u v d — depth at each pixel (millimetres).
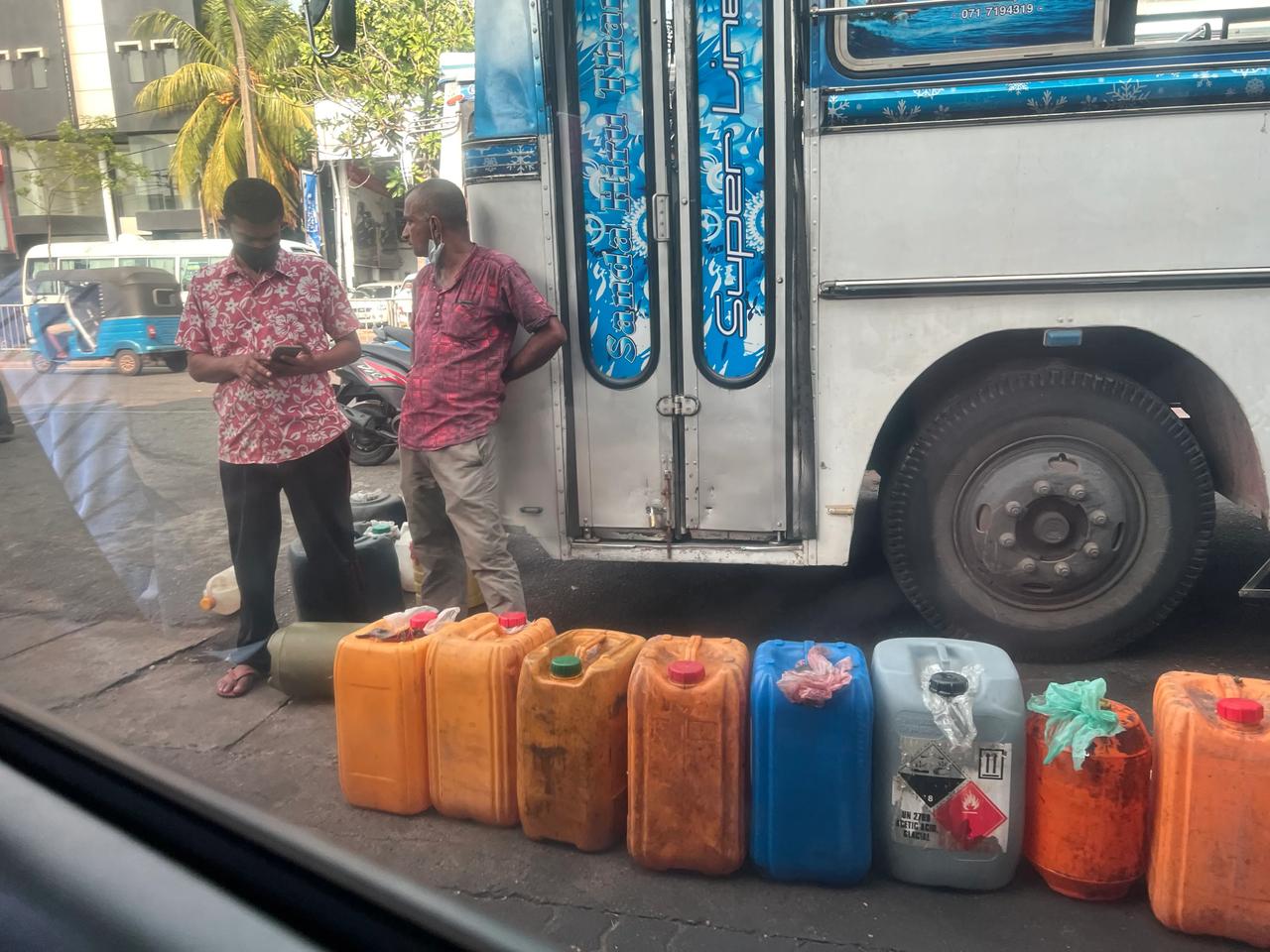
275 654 3873
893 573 3988
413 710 2977
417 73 17094
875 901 2549
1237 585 4844
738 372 3820
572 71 3789
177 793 2078
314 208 19203
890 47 3596
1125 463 3738
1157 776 2414
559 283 3879
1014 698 2518
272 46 15578
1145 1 3641
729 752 2607
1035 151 3523
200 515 7172
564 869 2734
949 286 3621
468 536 3814
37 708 2549
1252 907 2285
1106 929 2410
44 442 7969
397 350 8406
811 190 3672
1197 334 3527
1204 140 3438
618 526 3977
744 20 3652
